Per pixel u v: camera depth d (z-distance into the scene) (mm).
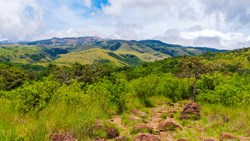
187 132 15258
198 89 35625
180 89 36562
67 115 13750
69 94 16219
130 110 22391
